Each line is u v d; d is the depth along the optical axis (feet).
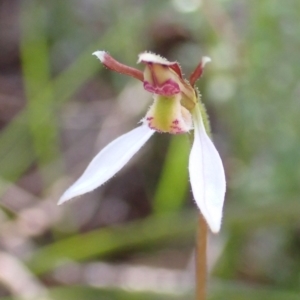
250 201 0.55
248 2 0.57
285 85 0.55
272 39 0.55
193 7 0.57
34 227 0.61
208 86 0.59
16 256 0.57
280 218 0.52
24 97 0.75
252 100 0.56
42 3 0.67
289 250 0.56
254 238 0.58
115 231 0.56
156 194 0.61
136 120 0.66
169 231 0.54
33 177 0.67
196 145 0.37
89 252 0.56
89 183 0.38
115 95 0.73
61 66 0.71
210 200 0.35
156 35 0.72
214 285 0.50
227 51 0.57
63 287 0.53
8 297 0.53
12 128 0.63
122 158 0.38
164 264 0.59
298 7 0.54
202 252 0.38
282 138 0.55
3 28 0.83
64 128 0.70
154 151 0.67
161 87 0.37
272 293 0.50
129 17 0.62
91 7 0.68
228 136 0.62
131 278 0.56
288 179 0.55
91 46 0.64
